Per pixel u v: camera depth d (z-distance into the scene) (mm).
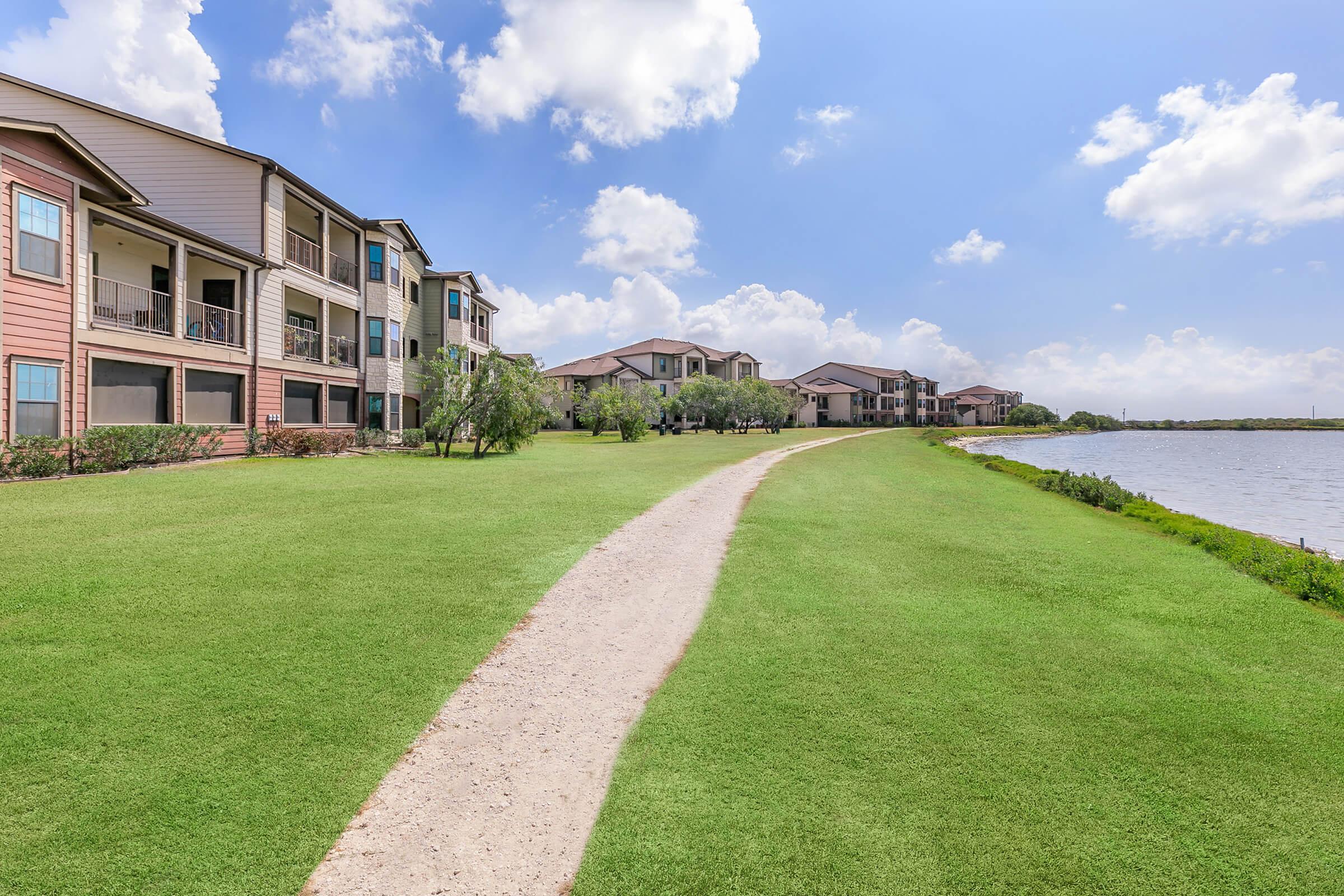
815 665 4746
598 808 3080
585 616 5738
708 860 2742
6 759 3285
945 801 3148
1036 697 4281
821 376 102812
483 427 23141
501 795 3170
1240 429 121875
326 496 11445
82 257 14914
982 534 9883
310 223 25422
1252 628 5680
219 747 3482
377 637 5059
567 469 18188
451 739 3664
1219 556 8547
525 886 2584
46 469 12992
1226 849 2840
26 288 13539
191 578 6270
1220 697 4324
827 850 2807
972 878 2654
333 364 24969
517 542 8430
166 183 20516
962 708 4098
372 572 6770
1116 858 2773
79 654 4523
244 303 20406
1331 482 26953
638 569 7340
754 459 24094
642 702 4145
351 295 26219
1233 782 3346
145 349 16641
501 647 4984
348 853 2752
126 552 7121
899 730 3814
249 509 9930
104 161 20125
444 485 13680
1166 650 5156
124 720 3701
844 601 6305
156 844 2764
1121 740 3744
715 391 56125
